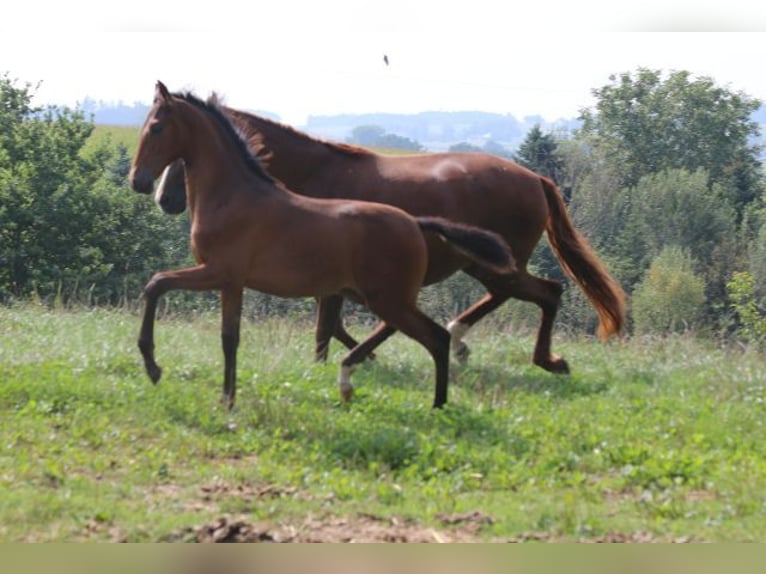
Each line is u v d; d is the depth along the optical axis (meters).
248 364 13.58
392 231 11.29
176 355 13.78
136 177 11.45
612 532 8.07
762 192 63.41
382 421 11.22
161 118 11.45
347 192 13.66
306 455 10.02
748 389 13.03
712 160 67.69
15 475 8.80
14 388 11.26
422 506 8.70
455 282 36.25
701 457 9.94
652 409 12.03
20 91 36.53
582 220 53.91
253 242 11.33
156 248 36.81
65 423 10.43
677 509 8.62
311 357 14.58
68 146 35.88
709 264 51.16
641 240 51.84
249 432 10.56
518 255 14.16
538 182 14.23
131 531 7.69
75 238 35.16
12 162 35.06
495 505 8.74
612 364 15.18
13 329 15.62
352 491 8.98
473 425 11.06
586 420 11.37
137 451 9.88
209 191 11.47
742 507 8.59
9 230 33.94
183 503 8.52
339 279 11.39
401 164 13.89
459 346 14.32
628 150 68.25
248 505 8.46
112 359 13.08
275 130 13.78
